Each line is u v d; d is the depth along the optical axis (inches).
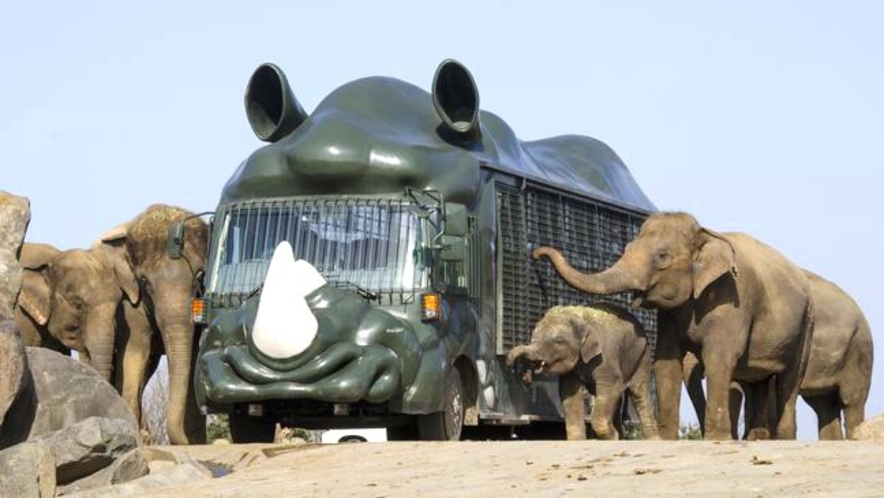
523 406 892.6
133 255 952.3
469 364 850.1
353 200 832.9
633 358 869.8
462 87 867.4
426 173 833.5
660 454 584.4
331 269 826.2
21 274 713.0
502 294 874.8
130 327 1013.8
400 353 802.8
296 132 866.8
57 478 629.6
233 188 861.2
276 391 789.9
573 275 836.6
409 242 820.6
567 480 540.7
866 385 981.2
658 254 824.3
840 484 477.1
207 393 810.2
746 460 547.2
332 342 795.4
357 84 876.0
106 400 716.7
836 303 970.7
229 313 826.8
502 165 889.5
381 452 674.2
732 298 828.6
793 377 868.0
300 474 629.9
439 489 551.8
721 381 826.2
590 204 984.9
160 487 624.4
